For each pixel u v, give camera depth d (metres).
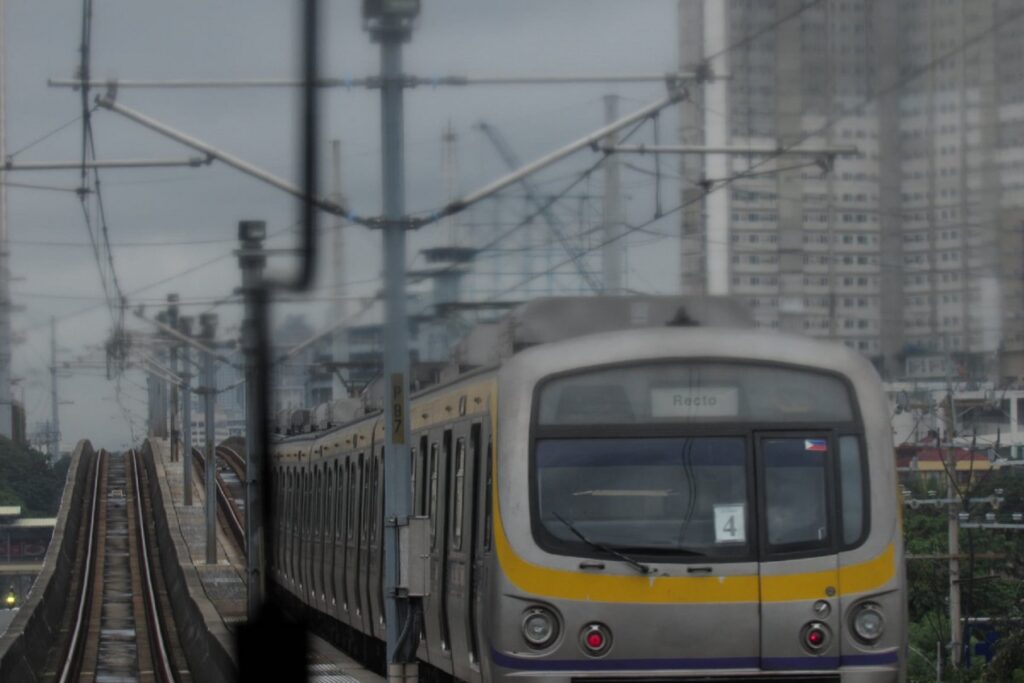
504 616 38.25
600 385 39.16
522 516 38.56
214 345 107.38
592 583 37.88
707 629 37.66
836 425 38.78
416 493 55.41
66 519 174.00
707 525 38.19
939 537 99.25
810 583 37.91
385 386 49.97
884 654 37.97
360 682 63.91
